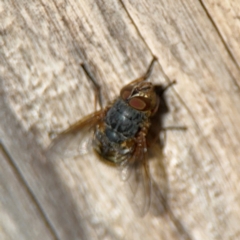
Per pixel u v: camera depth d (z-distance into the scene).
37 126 0.14
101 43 0.14
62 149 0.14
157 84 0.14
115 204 0.14
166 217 0.14
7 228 0.14
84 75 0.14
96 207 0.14
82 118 0.14
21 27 0.14
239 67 0.14
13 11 0.14
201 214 0.14
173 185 0.14
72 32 0.14
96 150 0.14
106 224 0.14
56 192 0.14
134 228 0.14
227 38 0.14
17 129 0.14
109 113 0.14
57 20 0.14
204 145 0.14
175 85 0.14
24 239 0.14
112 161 0.14
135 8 0.14
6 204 0.14
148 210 0.14
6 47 0.14
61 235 0.14
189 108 0.14
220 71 0.14
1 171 0.14
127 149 0.14
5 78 0.14
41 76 0.14
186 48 0.14
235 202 0.14
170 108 0.14
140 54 0.14
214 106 0.14
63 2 0.14
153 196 0.14
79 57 0.14
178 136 0.14
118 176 0.14
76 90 0.14
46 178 0.14
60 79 0.14
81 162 0.14
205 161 0.14
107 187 0.14
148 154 0.14
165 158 0.14
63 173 0.14
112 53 0.14
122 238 0.14
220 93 0.14
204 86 0.14
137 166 0.14
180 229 0.14
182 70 0.14
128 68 0.14
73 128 0.14
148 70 0.14
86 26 0.14
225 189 0.14
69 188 0.14
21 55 0.14
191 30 0.14
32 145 0.14
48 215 0.14
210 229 0.14
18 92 0.14
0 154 0.14
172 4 0.14
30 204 0.14
